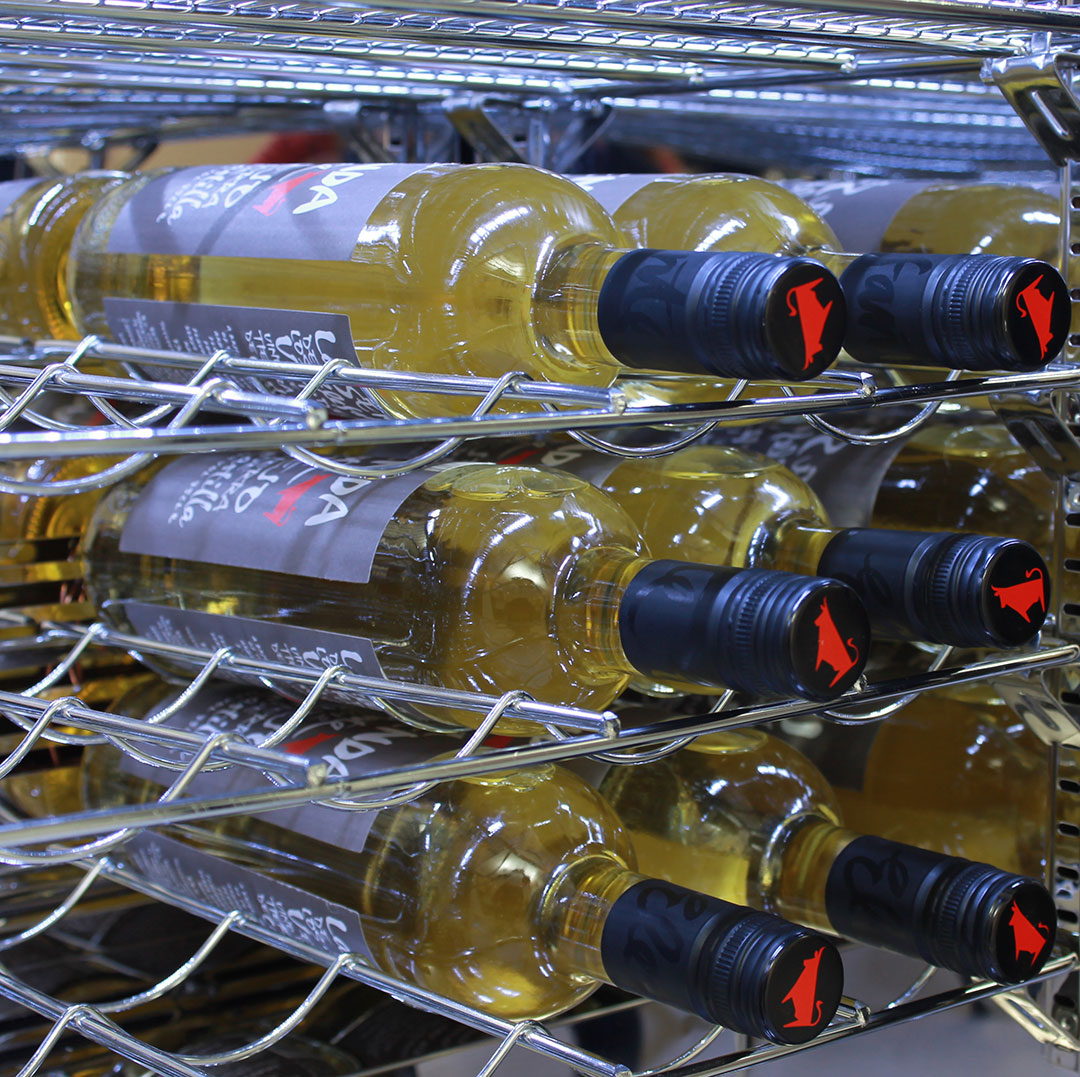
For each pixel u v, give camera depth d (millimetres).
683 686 792
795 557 741
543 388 583
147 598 820
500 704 590
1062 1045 809
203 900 820
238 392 516
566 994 713
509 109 1114
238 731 810
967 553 634
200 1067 752
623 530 710
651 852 804
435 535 689
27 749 667
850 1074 811
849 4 635
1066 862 802
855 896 685
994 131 1284
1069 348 750
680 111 1186
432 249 696
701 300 561
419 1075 745
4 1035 797
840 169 1356
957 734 915
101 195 942
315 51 849
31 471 952
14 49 896
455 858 695
